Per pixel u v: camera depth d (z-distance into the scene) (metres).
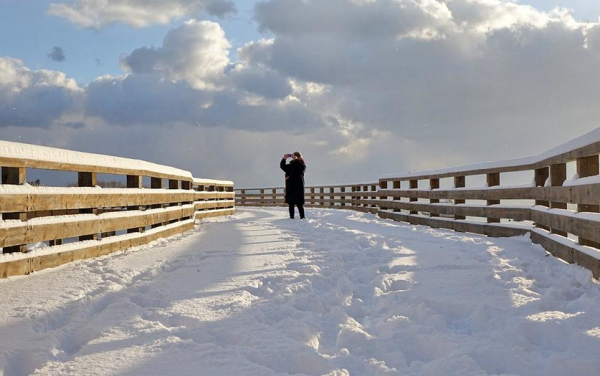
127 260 6.15
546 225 6.79
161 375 2.34
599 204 4.64
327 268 5.46
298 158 15.02
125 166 7.46
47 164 5.37
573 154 5.58
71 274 5.05
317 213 19.05
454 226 10.70
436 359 2.62
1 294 4.09
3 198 4.65
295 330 3.05
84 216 6.15
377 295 4.19
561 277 4.69
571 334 2.85
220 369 2.41
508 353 2.60
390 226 11.67
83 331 3.09
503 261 5.71
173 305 3.75
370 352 2.84
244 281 4.70
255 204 32.44
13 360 2.63
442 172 11.64
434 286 4.45
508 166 8.61
